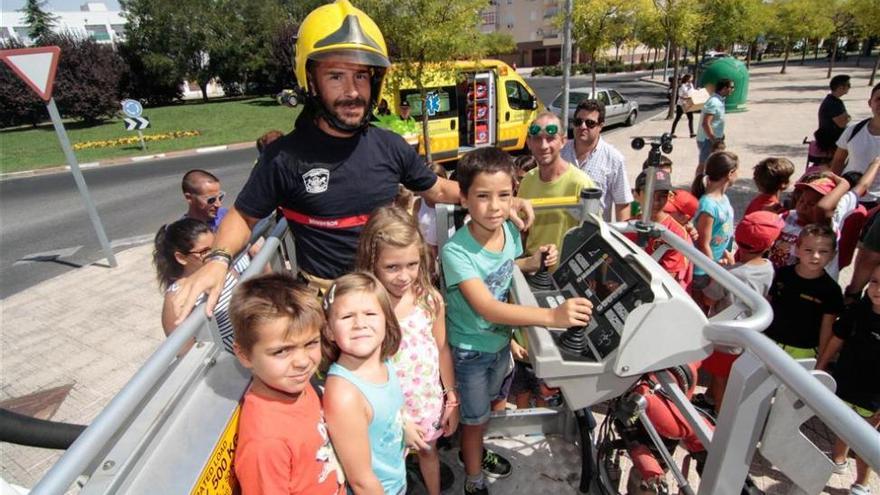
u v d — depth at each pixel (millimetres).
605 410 2939
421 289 1826
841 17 26344
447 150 9633
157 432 1024
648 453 1848
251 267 1554
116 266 6297
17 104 22953
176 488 911
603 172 3414
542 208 2322
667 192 3035
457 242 1839
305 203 1911
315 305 1254
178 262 2270
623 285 1651
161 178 11977
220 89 44438
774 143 10742
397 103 8750
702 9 18125
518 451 2393
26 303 5359
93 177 12727
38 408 3566
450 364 1955
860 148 4098
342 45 1684
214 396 1192
